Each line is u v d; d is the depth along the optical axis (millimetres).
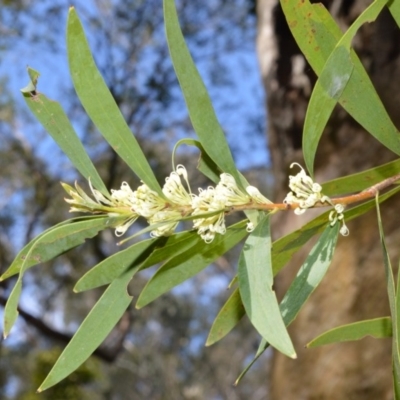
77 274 9164
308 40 1055
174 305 15656
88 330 1036
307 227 1128
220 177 1088
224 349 18766
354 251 3666
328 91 1000
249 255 916
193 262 1153
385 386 3471
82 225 996
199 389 18703
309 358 3744
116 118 1010
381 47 3436
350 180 1300
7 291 6652
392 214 3576
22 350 12461
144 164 1002
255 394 19188
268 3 4273
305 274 1077
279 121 4094
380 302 3570
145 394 18156
